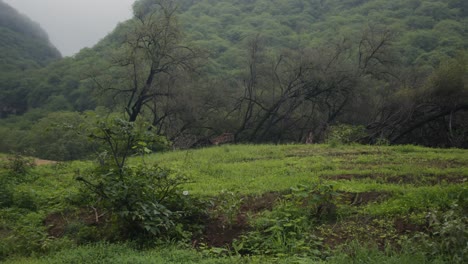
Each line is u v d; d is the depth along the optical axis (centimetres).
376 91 2689
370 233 660
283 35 4491
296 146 1535
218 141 2752
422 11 4416
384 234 652
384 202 746
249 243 667
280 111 2820
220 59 3825
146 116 3008
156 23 2448
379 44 2739
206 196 852
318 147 1491
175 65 2555
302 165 1123
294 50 2783
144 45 2445
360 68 2755
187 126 2698
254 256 615
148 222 668
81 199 785
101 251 633
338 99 2684
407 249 595
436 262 556
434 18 4272
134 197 684
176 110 2595
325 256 615
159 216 691
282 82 2784
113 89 2544
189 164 1213
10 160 1188
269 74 2752
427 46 3588
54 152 2600
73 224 749
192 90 2627
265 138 2798
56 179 1129
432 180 902
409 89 2419
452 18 4247
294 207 736
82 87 3784
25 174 1139
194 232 718
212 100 2742
